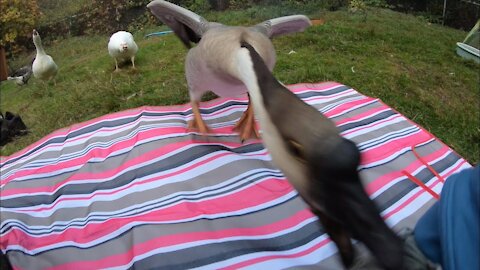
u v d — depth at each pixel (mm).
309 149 621
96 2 7441
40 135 2545
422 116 2477
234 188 1623
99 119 2156
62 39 7137
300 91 2289
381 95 2600
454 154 1838
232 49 1370
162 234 1416
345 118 2035
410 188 1605
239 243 1388
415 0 5816
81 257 1422
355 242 663
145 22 6699
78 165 1879
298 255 1360
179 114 2129
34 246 1493
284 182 1632
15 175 1867
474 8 5543
